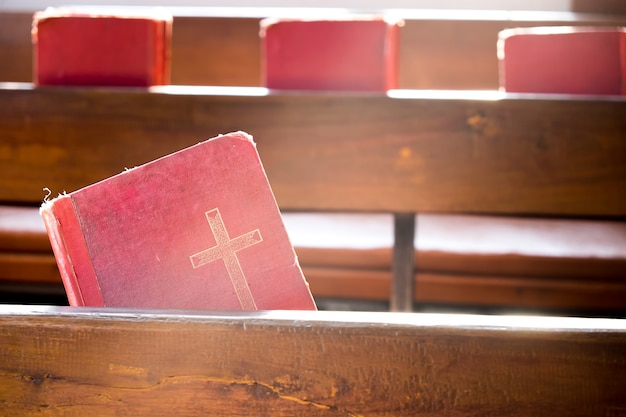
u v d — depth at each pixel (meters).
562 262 2.02
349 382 0.63
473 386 0.62
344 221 2.38
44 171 1.77
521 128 1.66
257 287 0.85
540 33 2.17
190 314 0.64
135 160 1.75
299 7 3.88
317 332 0.63
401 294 1.99
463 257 2.04
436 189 1.69
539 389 0.61
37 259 2.16
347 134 1.70
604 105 1.64
